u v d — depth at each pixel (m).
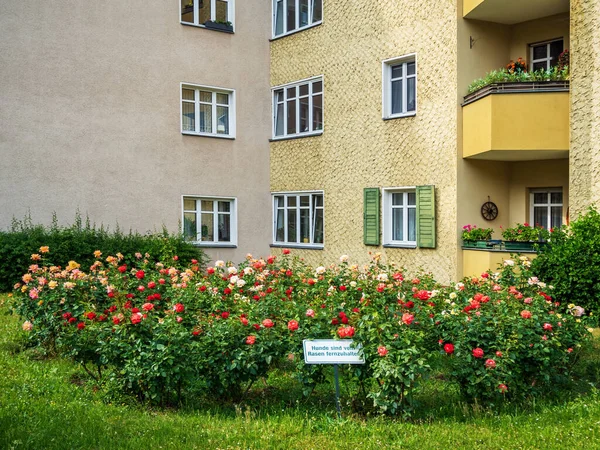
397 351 5.90
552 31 13.87
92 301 8.39
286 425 5.95
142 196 16.80
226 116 18.62
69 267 8.43
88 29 15.86
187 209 17.88
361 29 16.41
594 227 10.57
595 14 11.13
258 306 7.25
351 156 16.81
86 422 5.94
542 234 11.53
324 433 5.77
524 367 6.70
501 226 14.48
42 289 8.49
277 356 6.52
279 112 19.27
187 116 17.86
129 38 16.52
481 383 6.38
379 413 6.20
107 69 16.19
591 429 5.74
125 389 6.66
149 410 6.45
